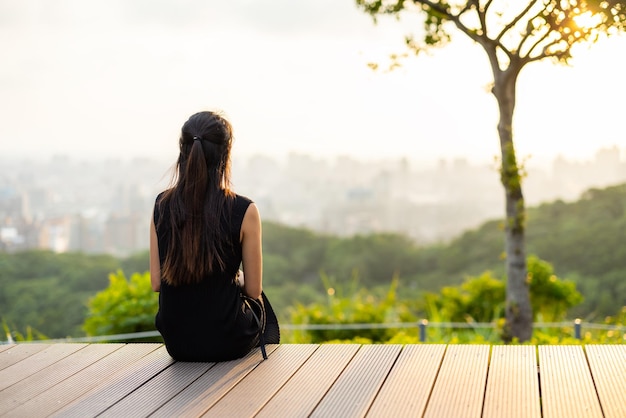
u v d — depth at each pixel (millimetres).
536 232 31250
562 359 2896
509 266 6449
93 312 6375
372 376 2725
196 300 2838
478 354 2988
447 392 2541
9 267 29031
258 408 2428
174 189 2848
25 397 2633
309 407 2426
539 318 8188
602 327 6734
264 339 3166
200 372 2824
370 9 6316
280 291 37750
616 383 2600
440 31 6328
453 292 9102
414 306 9633
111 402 2535
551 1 5695
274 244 44875
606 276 24078
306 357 2980
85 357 3109
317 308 8484
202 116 2859
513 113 6238
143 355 3096
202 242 2766
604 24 5598
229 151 2873
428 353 3012
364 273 41156
